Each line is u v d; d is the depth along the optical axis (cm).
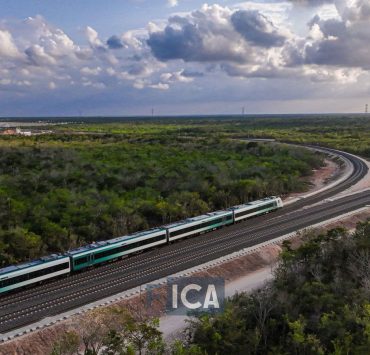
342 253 5247
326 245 5384
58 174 9738
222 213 7644
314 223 7712
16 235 6212
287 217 8231
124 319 3928
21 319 4375
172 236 6712
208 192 9238
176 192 8962
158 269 5691
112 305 4641
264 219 8238
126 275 5491
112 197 8362
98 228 7000
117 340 3481
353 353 3397
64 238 6556
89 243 6731
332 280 4778
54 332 4141
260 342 3919
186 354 3403
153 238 6412
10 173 10031
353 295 4262
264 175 11231
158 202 8262
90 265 5656
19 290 5034
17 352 3912
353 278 4784
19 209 7244
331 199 9712
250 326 4091
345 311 3812
